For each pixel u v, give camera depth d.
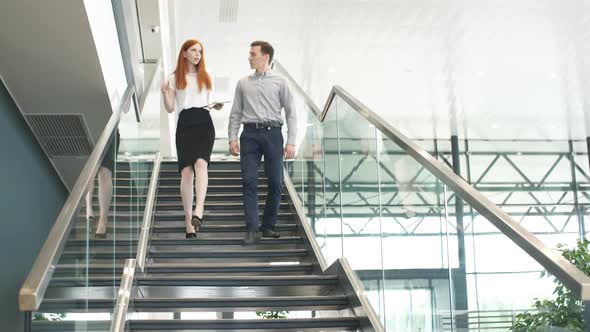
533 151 17.27
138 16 9.83
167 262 5.39
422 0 10.12
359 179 4.49
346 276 4.51
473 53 11.95
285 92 5.55
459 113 15.30
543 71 12.61
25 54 5.12
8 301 5.54
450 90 13.85
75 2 4.52
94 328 3.18
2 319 5.43
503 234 2.48
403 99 14.49
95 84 5.57
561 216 16.95
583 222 16.88
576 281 1.98
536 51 11.72
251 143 5.46
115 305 3.90
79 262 2.82
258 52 5.54
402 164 3.63
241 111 5.61
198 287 4.61
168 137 10.61
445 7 10.28
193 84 5.55
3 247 5.45
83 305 2.92
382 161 4.00
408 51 12.11
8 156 5.61
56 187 7.14
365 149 4.38
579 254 5.54
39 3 4.50
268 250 5.52
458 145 17.34
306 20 11.19
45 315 2.25
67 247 2.55
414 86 13.74
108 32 5.58
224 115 14.56
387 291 3.83
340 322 4.14
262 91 5.49
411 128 16.48
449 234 2.97
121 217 4.24
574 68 12.46
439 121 15.91
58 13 4.64
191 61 5.55
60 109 5.94
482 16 10.48
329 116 5.45
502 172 17.20
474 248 2.71
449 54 12.08
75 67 5.33
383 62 12.64
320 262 5.23
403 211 3.60
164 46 11.38
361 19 10.97
